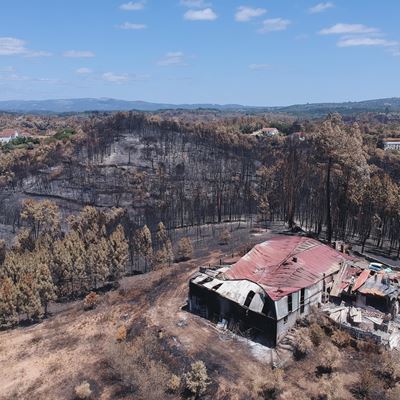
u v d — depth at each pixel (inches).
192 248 2390.5
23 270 1925.4
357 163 2143.2
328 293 1616.6
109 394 1208.2
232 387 1184.8
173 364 1306.6
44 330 1643.7
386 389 1125.1
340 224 2425.0
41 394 1240.8
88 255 2047.2
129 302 1792.6
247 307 1450.5
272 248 1803.6
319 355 1290.6
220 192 3383.4
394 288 1535.4
